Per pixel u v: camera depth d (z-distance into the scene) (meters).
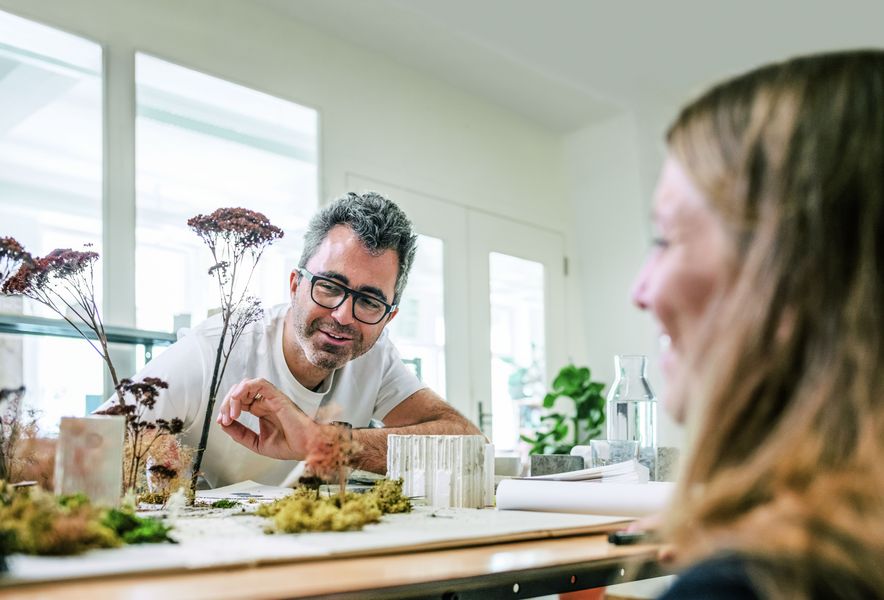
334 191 3.54
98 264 2.70
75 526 0.77
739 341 0.44
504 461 3.25
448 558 0.83
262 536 0.91
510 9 3.51
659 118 4.37
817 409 0.41
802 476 0.40
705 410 0.45
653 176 4.45
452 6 3.45
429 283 3.94
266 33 3.34
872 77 0.44
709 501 0.42
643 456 1.51
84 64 2.77
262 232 1.43
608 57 3.90
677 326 0.50
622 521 1.10
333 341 1.84
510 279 4.38
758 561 0.37
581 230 4.77
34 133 2.64
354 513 1.00
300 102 3.44
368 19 3.48
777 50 3.68
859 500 0.38
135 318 2.78
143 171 2.92
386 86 3.82
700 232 0.48
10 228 2.55
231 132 3.23
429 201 3.97
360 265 1.81
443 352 3.97
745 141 0.46
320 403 1.99
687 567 0.40
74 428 1.02
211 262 2.98
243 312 1.53
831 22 3.45
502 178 4.38
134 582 0.67
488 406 4.15
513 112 4.48
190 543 0.85
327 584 0.67
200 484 1.77
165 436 1.27
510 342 4.32
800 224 0.43
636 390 1.53
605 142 4.64
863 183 0.43
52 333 2.18
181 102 3.07
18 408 1.23
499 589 0.78
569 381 4.07
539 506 1.23
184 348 1.87
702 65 3.90
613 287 4.62
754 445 0.43
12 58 2.62
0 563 0.68
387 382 2.20
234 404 1.47
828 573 0.36
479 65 3.93
